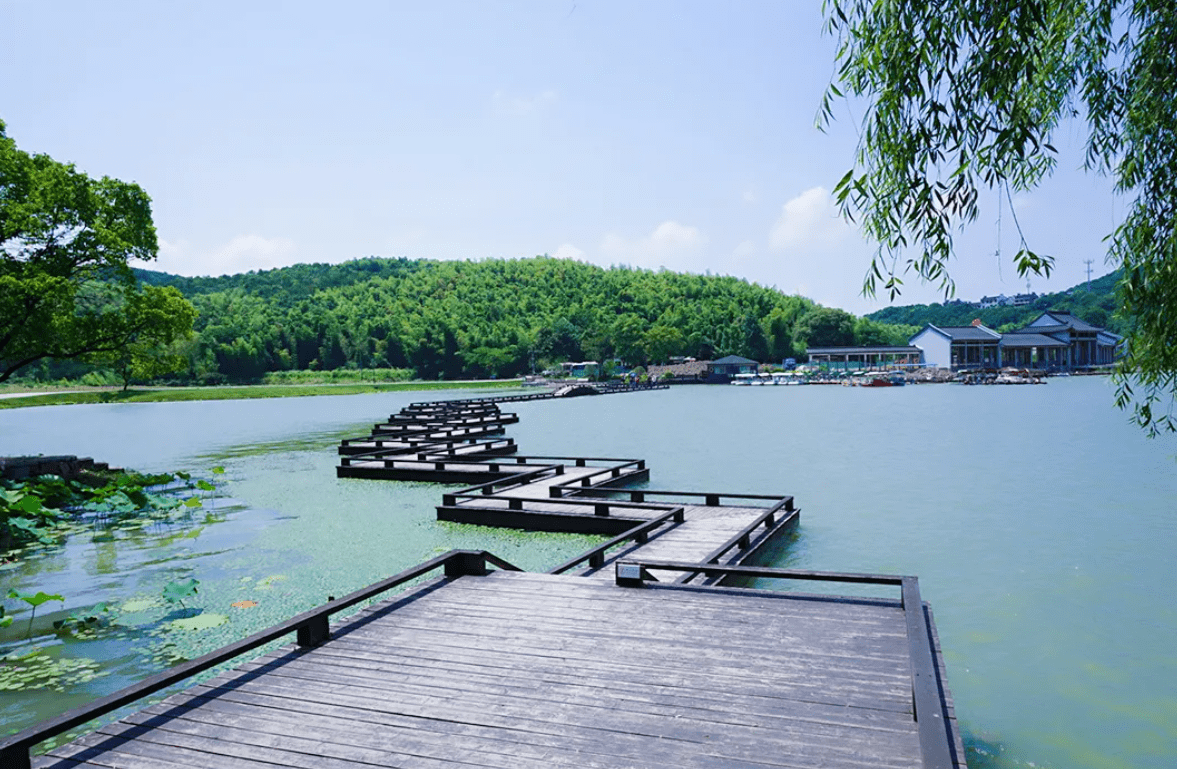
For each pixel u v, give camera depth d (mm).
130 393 73875
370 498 15188
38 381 93312
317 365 117312
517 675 4574
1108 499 13750
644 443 24672
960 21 3977
